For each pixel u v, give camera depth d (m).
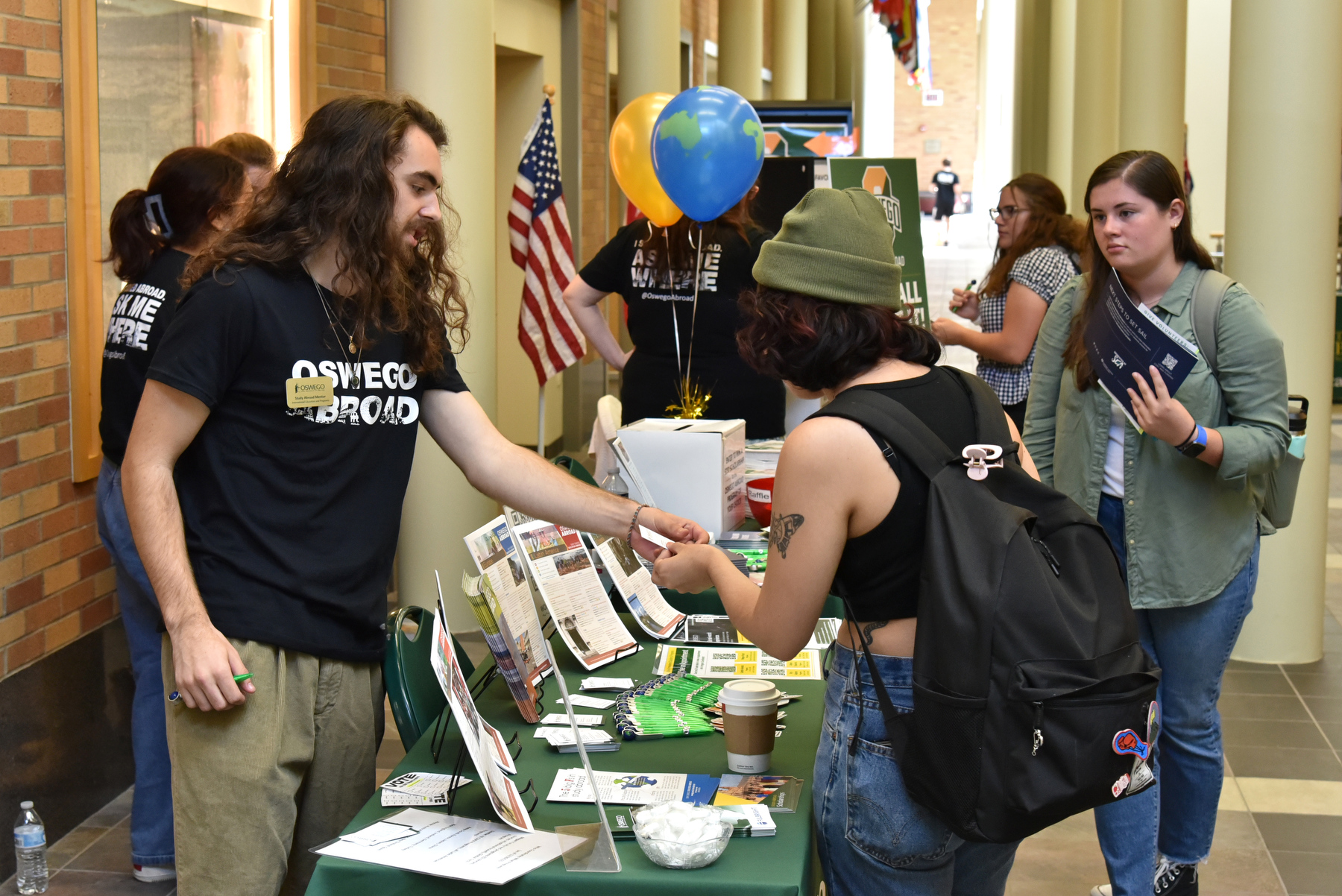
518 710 2.20
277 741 1.88
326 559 1.92
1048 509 1.64
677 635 2.66
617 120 4.10
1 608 3.12
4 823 3.13
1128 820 2.42
